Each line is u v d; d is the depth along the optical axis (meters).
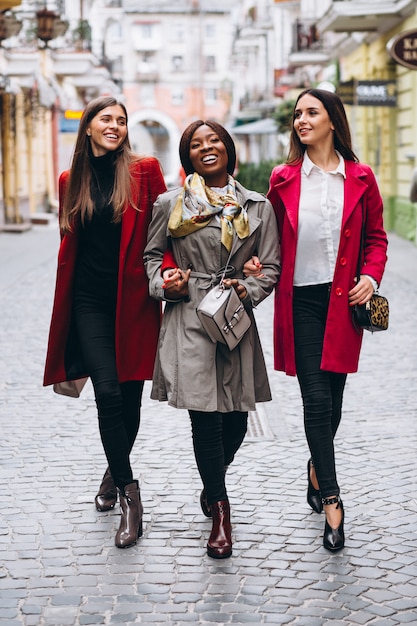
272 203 4.82
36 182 34.31
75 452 6.32
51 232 27.73
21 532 4.87
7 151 29.00
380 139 25.20
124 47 79.25
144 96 79.62
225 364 4.63
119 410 4.74
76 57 35.47
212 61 80.94
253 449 6.39
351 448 6.38
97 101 4.73
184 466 5.98
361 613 3.92
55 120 39.06
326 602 4.03
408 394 7.89
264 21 49.81
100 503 5.20
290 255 4.68
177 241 4.65
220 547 4.52
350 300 4.65
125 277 4.82
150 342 4.95
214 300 4.43
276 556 4.54
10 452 6.33
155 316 4.96
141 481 5.68
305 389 4.70
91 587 4.20
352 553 4.57
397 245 20.39
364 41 26.56
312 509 5.19
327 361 4.63
